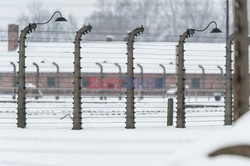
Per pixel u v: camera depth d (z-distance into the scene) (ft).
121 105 328.49
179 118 177.99
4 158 110.63
